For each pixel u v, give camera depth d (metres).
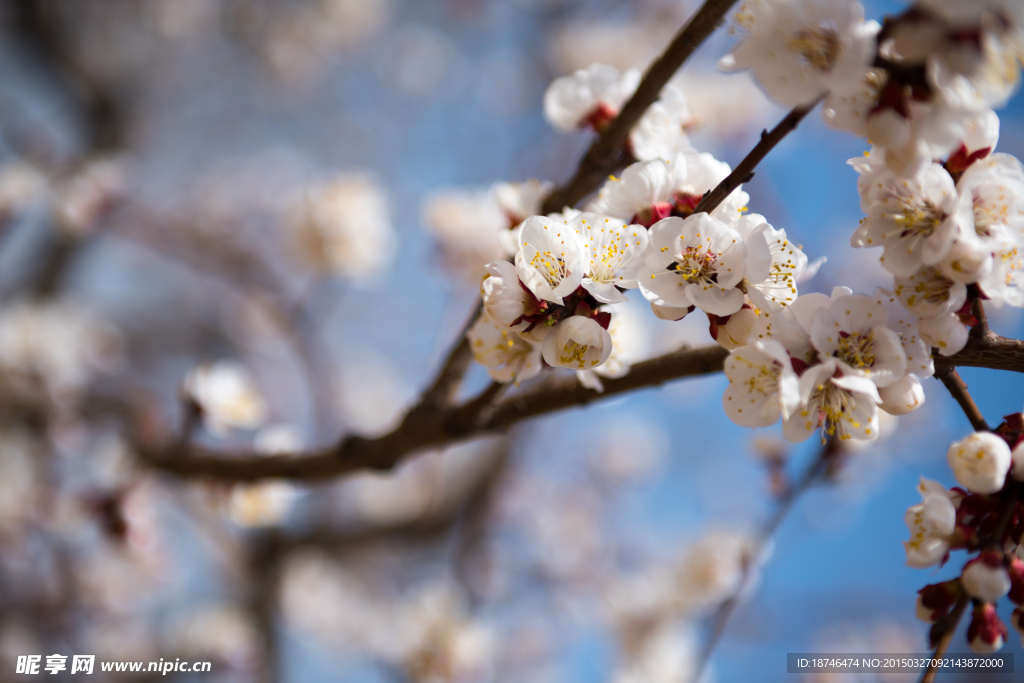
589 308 1.36
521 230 1.34
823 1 1.18
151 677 5.27
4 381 4.49
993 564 1.33
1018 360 1.40
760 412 1.39
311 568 6.19
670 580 5.18
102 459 4.50
